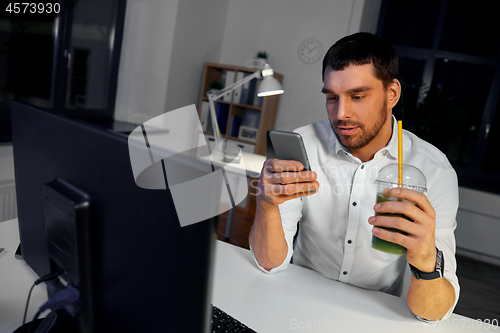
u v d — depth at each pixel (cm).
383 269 118
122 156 48
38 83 296
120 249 50
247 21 463
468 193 387
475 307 282
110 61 374
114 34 369
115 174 49
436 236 108
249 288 99
